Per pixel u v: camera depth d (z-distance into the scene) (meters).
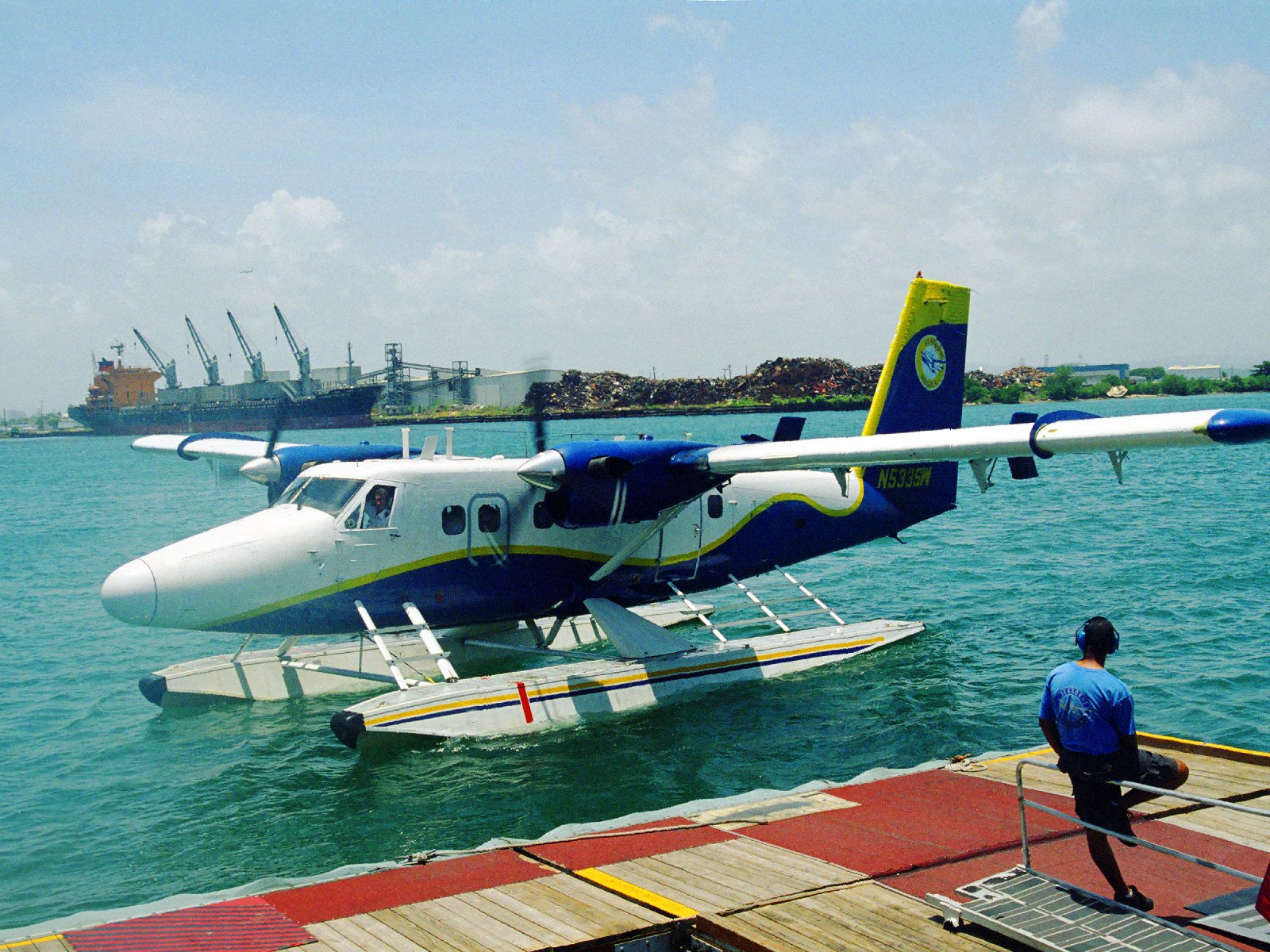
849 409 134.38
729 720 12.17
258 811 9.70
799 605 18.97
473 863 6.61
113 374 166.00
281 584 11.87
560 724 12.09
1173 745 8.79
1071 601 17.95
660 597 15.09
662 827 7.23
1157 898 5.71
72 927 5.88
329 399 108.19
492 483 13.28
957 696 12.91
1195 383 172.12
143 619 11.26
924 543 25.53
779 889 5.97
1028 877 5.74
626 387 126.44
